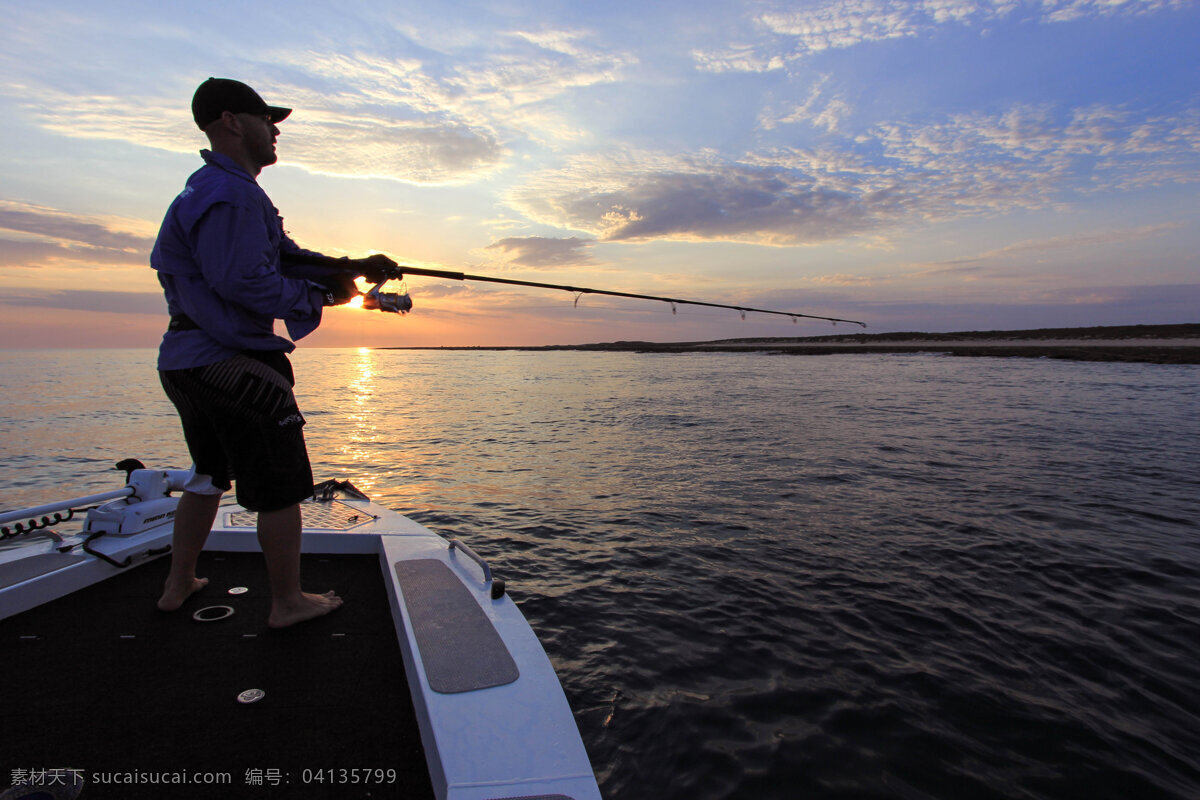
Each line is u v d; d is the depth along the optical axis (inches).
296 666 73.7
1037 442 484.4
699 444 508.4
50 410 922.7
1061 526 256.4
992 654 151.9
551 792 47.4
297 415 78.5
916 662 148.8
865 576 203.5
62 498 381.1
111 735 60.8
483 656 65.2
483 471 420.8
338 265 79.6
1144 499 301.6
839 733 122.3
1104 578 198.4
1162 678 140.1
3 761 56.6
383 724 64.1
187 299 68.4
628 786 108.3
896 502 301.6
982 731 122.6
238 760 58.1
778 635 163.6
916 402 837.8
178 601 86.3
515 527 274.5
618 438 560.7
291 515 79.4
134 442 602.2
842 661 149.7
